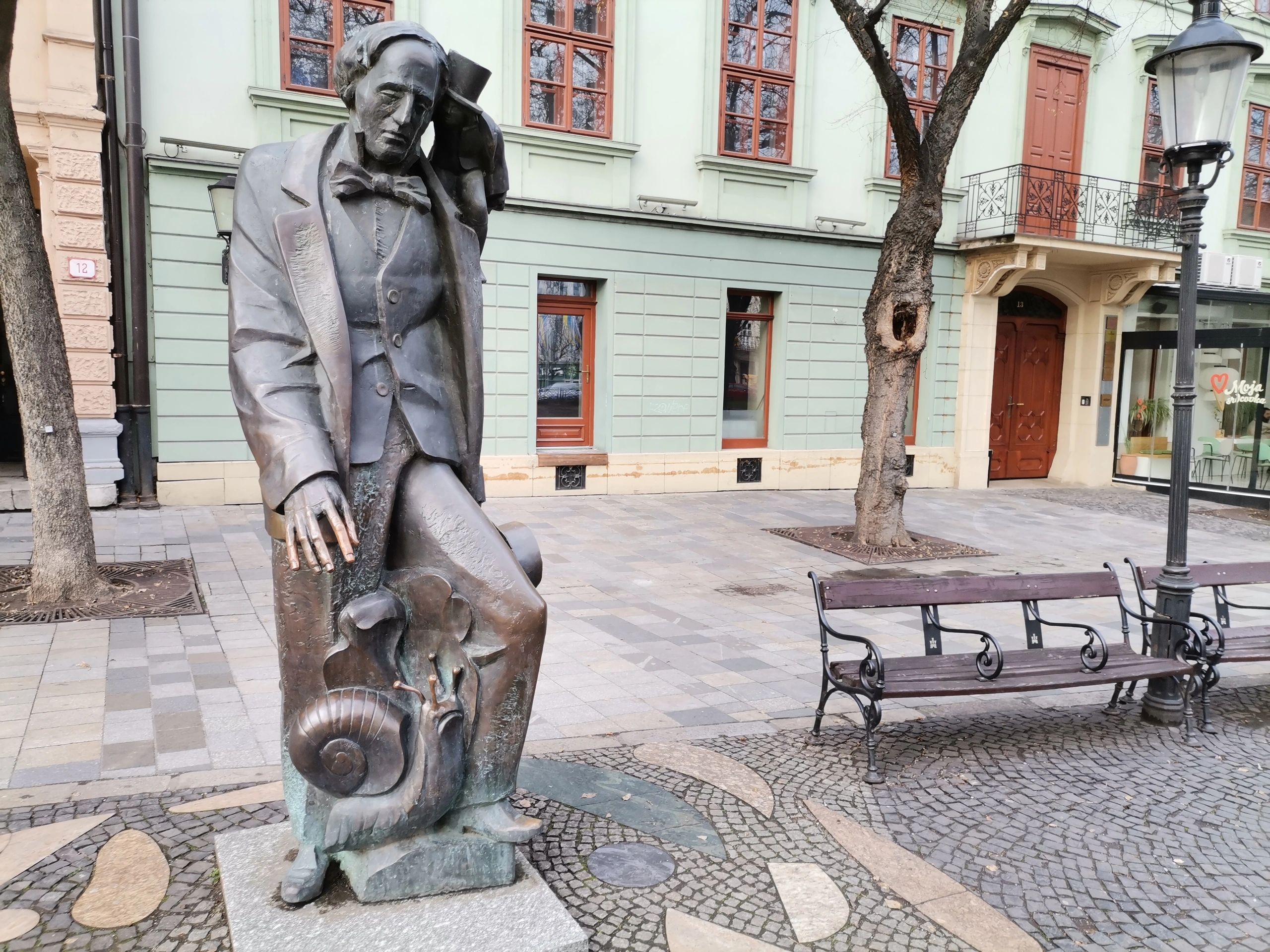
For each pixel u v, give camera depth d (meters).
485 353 11.41
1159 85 4.59
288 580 2.23
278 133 10.10
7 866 2.83
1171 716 4.67
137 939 2.48
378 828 2.31
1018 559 9.15
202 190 9.69
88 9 9.05
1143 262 14.91
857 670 4.19
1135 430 16.12
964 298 14.76
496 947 2.24
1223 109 4.39
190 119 9.72
